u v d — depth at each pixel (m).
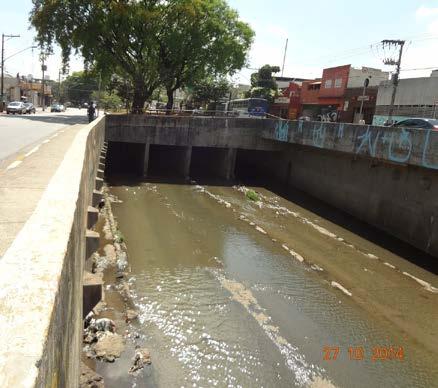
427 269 15.48
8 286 1.72
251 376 8.49
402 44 30.05
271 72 59.38
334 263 15.38
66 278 2.44
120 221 18.28
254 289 12.52
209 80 49.94
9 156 11.75
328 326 10.85
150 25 33.62
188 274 13.12
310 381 8.57
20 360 1.28
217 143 30.95
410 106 32.28
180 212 20.86
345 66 41.22
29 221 2.80
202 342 9.41
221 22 35.88
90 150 11.47
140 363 8.20
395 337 10.70
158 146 35.69
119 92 45.81
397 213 19.27
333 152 24.53
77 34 32.97
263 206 23.80
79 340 4.92
